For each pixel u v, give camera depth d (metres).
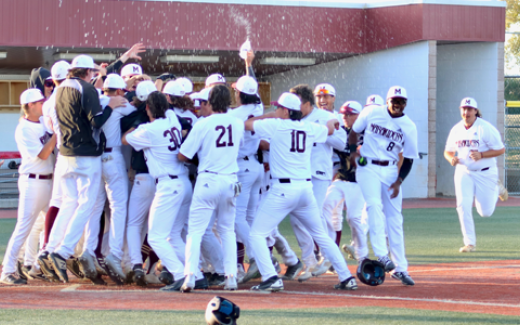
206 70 86.81
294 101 24.53
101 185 26.55
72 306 21.41
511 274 28.91
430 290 25.12
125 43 64.81
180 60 71.62
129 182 27.69
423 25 68.19
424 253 35.44
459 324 18.78
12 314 19.92
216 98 24.31
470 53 72.25
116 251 26.05
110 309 20.83
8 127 82.88
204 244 26.12
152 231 24.78
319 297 23.58
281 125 24.30
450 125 73.81
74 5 63.44
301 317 19.58
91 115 24.61
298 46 69.50
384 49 71.56
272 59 74.69
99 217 26.59
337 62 77.00
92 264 25.20
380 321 19.06
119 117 26.19
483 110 71.88
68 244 25.12
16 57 71.44
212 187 23.92
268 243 27.20
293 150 24.27
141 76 29.28
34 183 26.38
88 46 63.91
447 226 47.09
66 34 63.38
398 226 26.36
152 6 65.38
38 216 28.61
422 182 69.19
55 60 73.75
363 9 71.62
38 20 62.56
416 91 69.56
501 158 70.81
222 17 67.19
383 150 26.06
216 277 26.31
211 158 24.05
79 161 25.20
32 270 27.58
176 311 20.48
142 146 24.56
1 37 61.59
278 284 24.56
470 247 36.00
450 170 73.56
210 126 23.97
